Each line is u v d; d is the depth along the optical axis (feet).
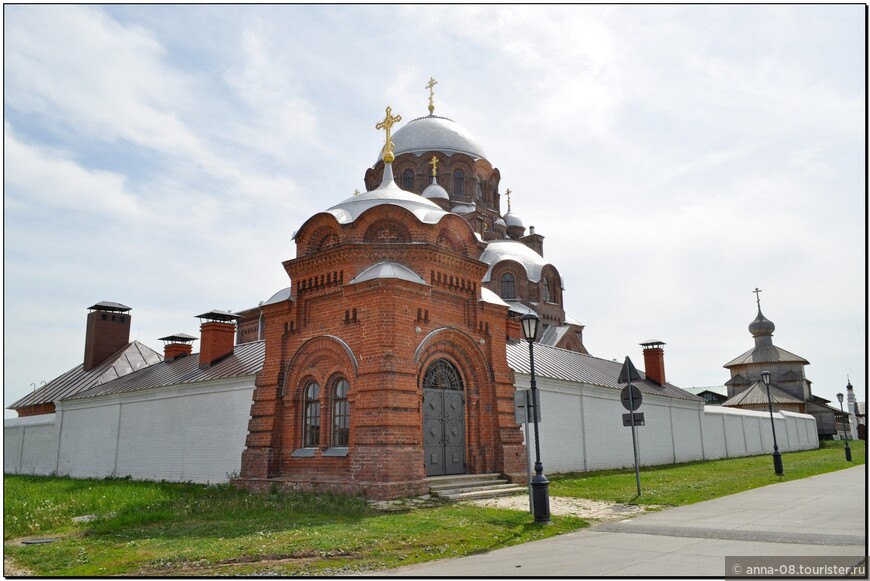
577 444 90.38
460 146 147.23
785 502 53.16
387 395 55.47
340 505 50.03
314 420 63.41
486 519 44.04
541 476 44.47
